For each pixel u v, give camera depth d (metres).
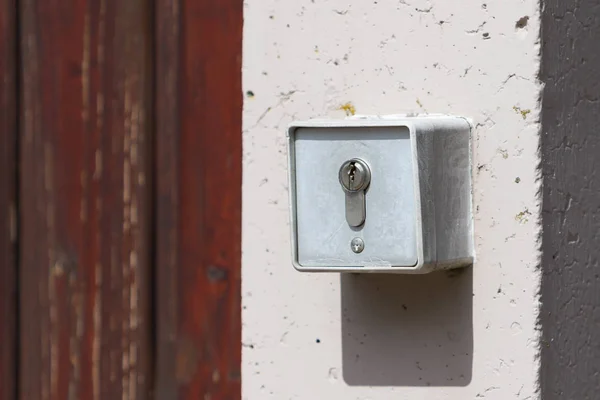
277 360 1.07
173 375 1.20
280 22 1.07
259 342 1.07
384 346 1.04
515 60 1.00
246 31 1.08
